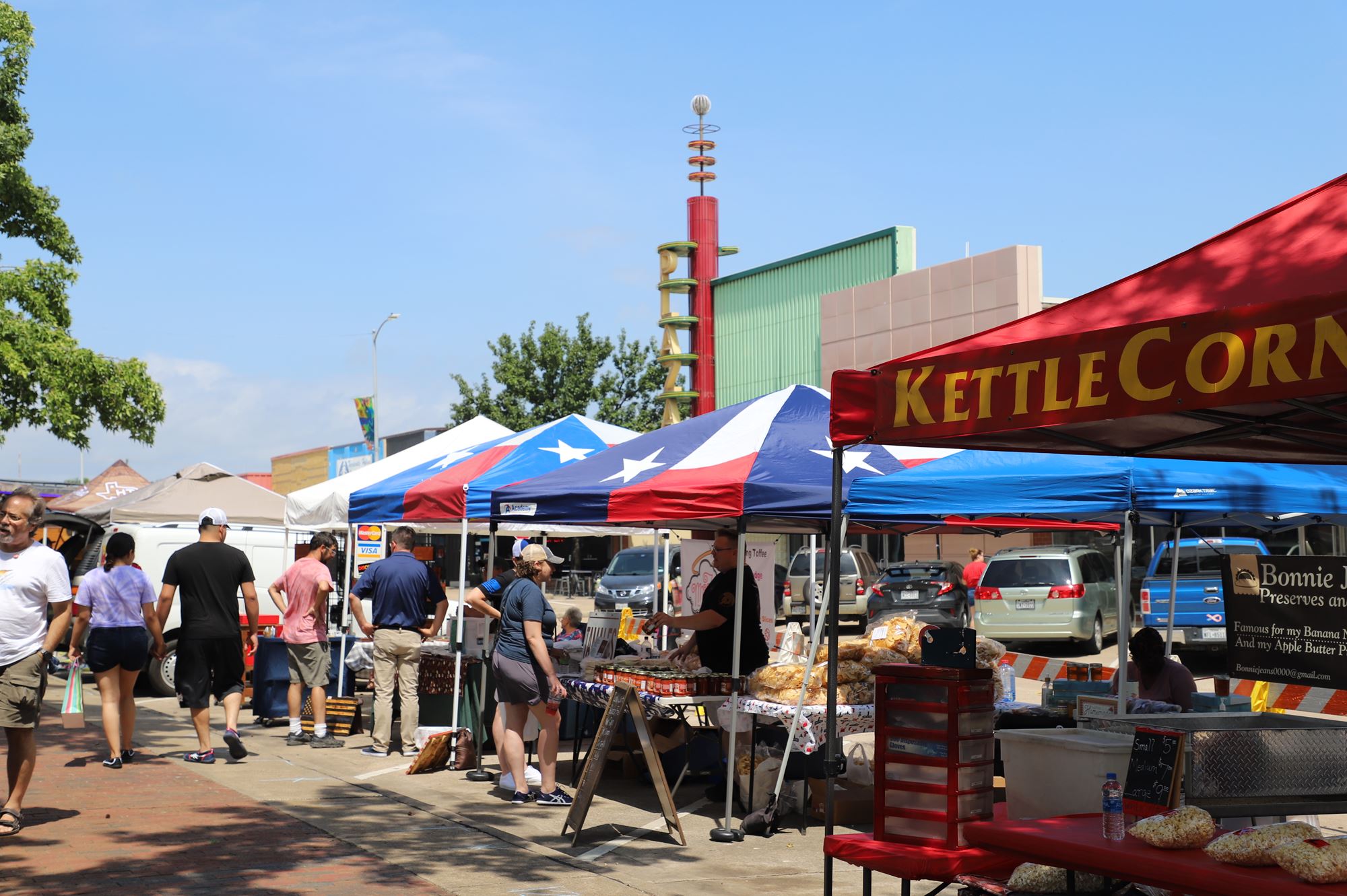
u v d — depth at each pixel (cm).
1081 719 723
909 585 2355
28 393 2370
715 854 816
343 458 6544
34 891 689
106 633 1105
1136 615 2336
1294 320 416
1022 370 509
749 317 3991
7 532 814
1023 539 3141
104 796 974
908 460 959
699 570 1166
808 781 927
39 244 2459
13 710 811
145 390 2473
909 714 593
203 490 1973
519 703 979
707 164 4228
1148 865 464
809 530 1103
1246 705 803
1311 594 655
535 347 4969
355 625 1662
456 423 4991
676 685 904
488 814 937
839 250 3647
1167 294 513
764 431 971
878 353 3409
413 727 1224
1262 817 545
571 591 4441
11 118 2425
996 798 871
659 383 5019
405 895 697
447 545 4538
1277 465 847
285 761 1179
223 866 754
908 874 561
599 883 734
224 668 1162
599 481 1028
